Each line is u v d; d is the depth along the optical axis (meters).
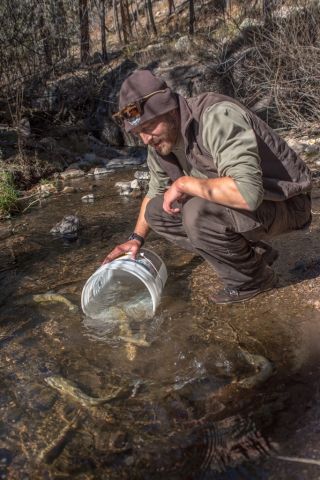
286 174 2.40
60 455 1.86
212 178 2.38
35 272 3.40
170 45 8.64
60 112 7.83
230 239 2.49
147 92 2.20
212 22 9.18
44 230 4.21
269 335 2.48
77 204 4.90
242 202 2.17
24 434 1.97
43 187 5.59
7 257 3.70
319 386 2.09
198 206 2.42
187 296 2.91
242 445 1.84
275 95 6.76
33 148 6.41
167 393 2.14
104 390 2.19
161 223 2.78
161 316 2.72
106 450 1.87
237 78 7.61
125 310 2.80
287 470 1.72
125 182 5.46
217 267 2.67
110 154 7.05
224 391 2.12
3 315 2.87
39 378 2.29
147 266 2.73
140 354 2.42
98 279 2.82
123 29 9.43
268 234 2.54
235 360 2.32
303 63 6.70
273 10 7.72
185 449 1.84
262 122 2.38
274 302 2.75
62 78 8.00
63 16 7.55
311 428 1.88
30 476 1.78
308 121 6.72
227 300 2.78
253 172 2.17
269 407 2.01
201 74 7.83
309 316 2.60
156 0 10.98
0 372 2.35
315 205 4.16
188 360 2.35
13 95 7.10
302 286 2.88
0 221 4.56
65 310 2.86
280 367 2.24
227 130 2.18
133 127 2.26
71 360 2.41
